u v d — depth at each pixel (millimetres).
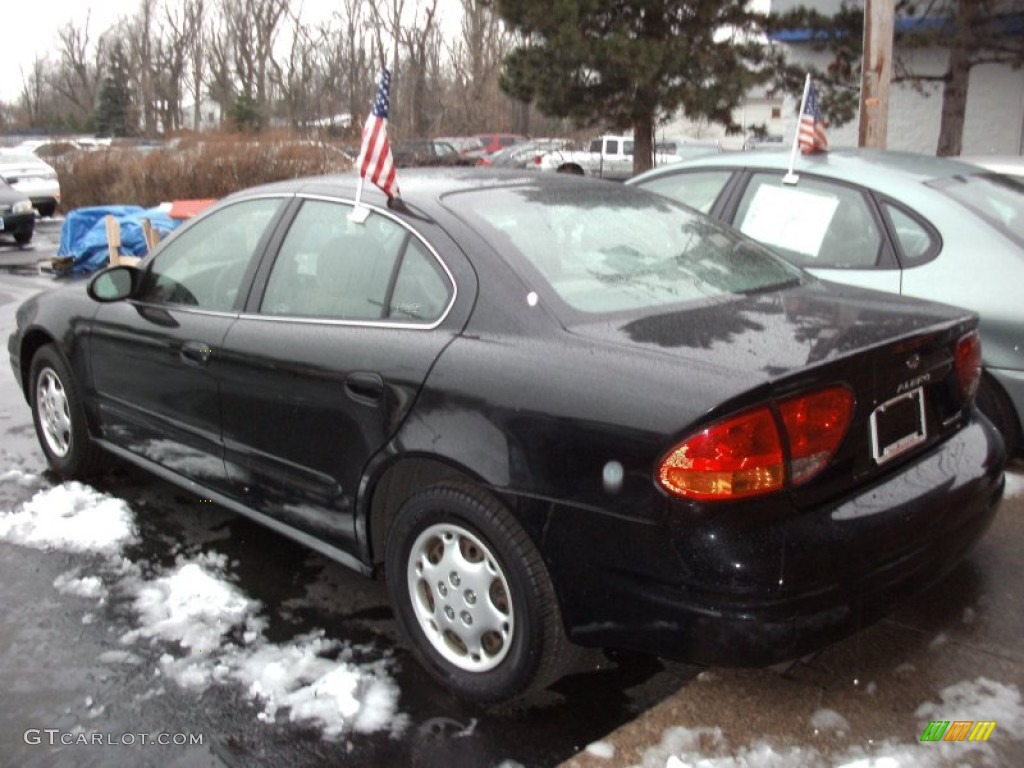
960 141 14578
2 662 3338
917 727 2879
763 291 3410
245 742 2908
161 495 4848
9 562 4094
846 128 17328
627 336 2850
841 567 2613
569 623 2787
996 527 4203
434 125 38844
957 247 4613
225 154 20188
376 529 3377
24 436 5844
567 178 3975
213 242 4113
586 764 2764
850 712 2963
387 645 3447
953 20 14242
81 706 3084
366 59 44969
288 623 3594
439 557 3133
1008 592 3662
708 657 2572
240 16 51531
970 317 3205
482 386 2902
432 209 3361
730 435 2482
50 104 78750
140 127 58938
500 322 3012
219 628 3553
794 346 2758
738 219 5367
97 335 4527
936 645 3320
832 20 16172
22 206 16625
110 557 4137
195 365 3914
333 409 3330
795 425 2570
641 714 3008
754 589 2504
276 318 3648
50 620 3611
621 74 16453
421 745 2893
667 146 30125
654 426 2547
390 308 3309
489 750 2865
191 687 3182
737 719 2945
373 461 3201
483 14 39250
